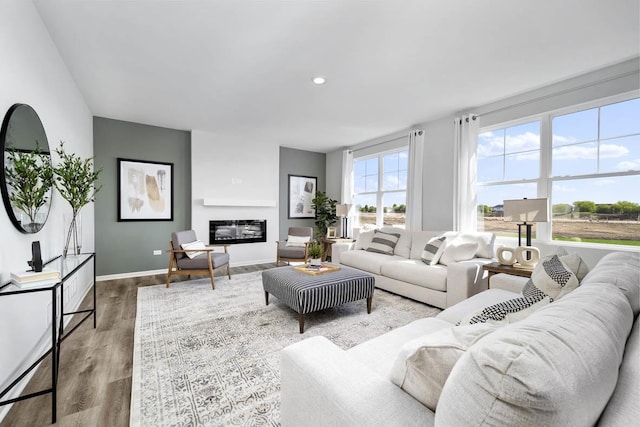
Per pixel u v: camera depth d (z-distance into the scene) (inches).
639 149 105.9
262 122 180.4
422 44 96.3
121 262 178.5
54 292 60.2
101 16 83.6
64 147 109.5
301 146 248.4
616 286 42.2
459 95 137.3
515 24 85.4
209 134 204.5
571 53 101.0
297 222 259.3
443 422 24.1
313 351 43.9
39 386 70.9
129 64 110.3
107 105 152.9
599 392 22.2
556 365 21.1
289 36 92.6
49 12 82.1
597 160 115.3
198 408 62.5
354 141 228.8
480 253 134.2
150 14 82.7
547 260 73.7
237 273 190.4
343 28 88.3
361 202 238.1
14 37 70.1
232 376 74.5
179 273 156.4
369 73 116.4
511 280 97.4
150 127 187.6
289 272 123.3
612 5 77.0
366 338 96.8
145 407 62.6
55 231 98.3
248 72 116.3
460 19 83.4
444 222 166.6
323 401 36.1
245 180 219.3
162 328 103.4
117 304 129.2
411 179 181.8
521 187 137.9
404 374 34.6
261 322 109.3
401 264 141.4
